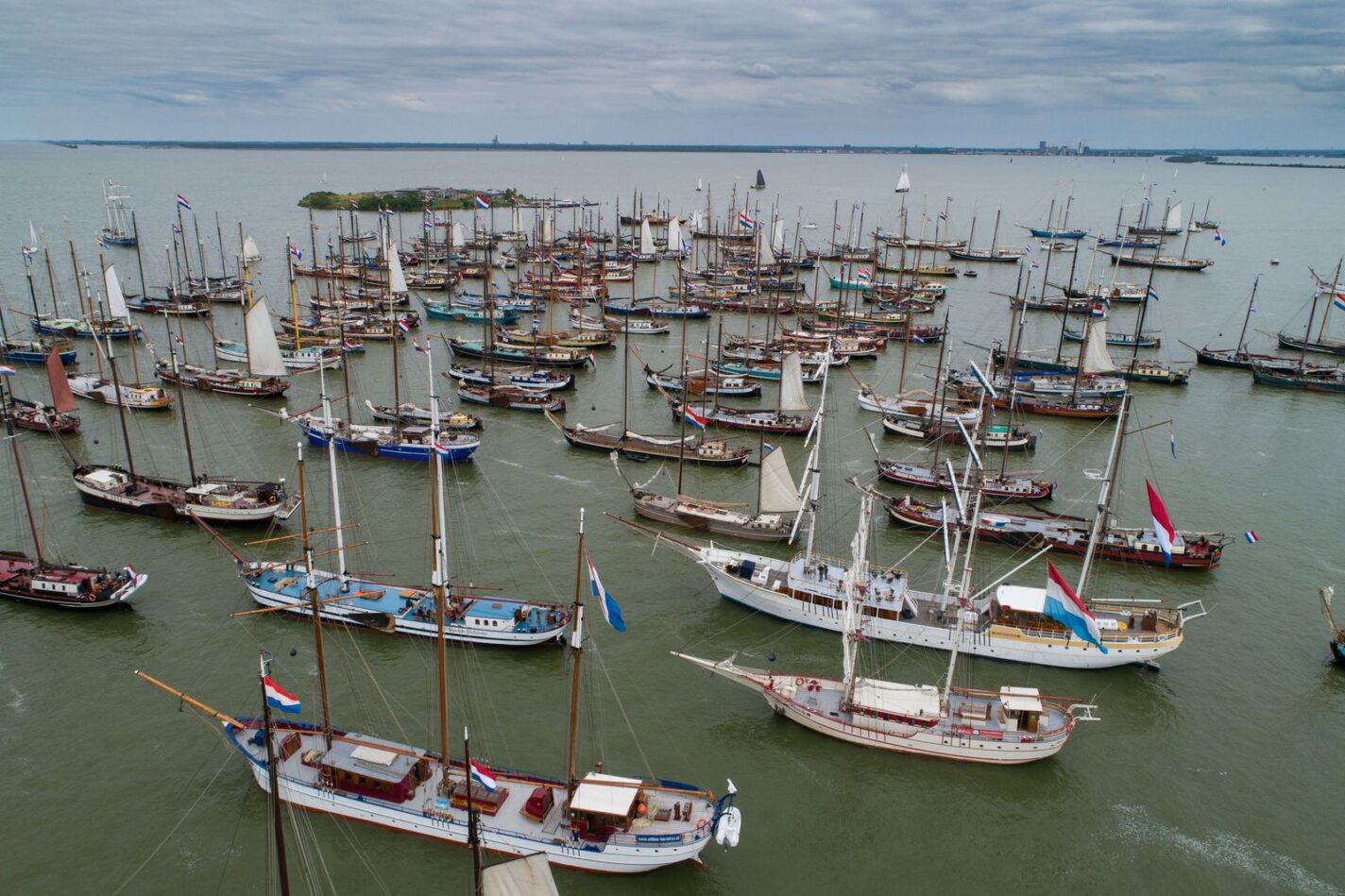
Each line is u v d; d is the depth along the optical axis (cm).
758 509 11131
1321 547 11250
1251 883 6284
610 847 5862
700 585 9975
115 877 5975
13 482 12000
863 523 7812
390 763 6250
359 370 18138
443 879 5950
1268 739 7712
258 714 7512
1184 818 6838
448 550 10512
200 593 9412
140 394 14975
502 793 6225
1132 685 8406
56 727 7362
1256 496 12850
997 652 8638
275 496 11106
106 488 11231
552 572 10094
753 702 7962
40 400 15112
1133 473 13675
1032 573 10488
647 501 11538
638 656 8594
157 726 7406
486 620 8531
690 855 5947
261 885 5906
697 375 17538
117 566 9881
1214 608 9762
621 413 16188
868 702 7312
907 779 7119
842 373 19100
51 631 8688
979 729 7231
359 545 10256
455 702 7788
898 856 6406
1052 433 15612
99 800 6619
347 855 6116
